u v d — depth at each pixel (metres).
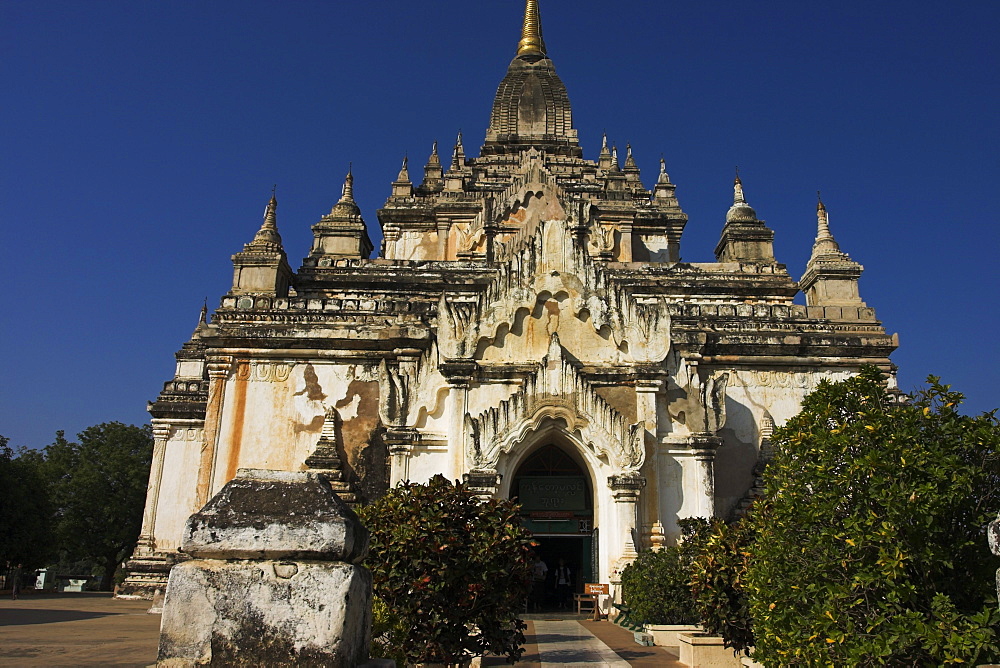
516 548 10.70
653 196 42.03
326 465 23.33
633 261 37.25
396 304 25.53
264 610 5.31
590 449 21.23
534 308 22.89
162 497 30.61
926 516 8.13
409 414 22.72
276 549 5.41
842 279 28.30
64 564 79.94
